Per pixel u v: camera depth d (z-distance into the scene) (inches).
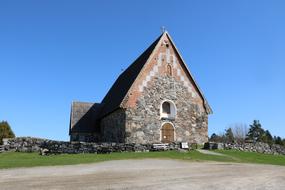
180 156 1129.4
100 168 841.5
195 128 1503.4
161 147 1254.3
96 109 1829.5
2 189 594.9
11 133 2253.9
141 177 712.4
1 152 1264.8
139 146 1244.5
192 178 705.6
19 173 760.3
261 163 1061.1
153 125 1439.5
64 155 1149.7
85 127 1716.3
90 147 1215.6
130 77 1579.7
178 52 1526.8
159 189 597.6
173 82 1503.4
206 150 1309.1
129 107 1414.9
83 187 609.3
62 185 626.5
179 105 1496.1
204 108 1534.2
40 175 733.9
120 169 825.5
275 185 647.1
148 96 1453.0
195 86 1536.7
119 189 595.2
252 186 634.8
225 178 710.5
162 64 1501.0
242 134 3235.7
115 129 1498.5
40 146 1257.4
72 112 1772.9
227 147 1354.6
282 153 1454.2
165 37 1530.5
